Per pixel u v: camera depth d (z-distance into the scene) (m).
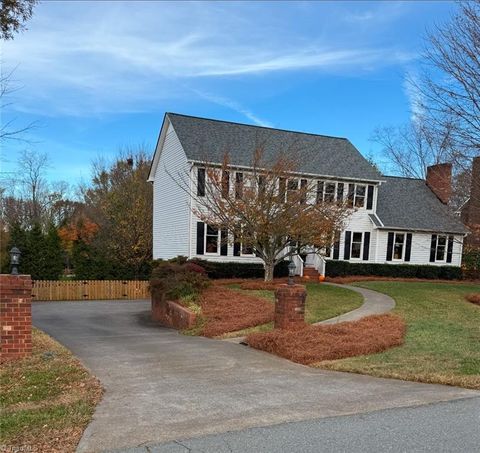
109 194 33.72
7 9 9.14
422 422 4.30
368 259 25.94
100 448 3.63
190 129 22.72
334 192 20.50
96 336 11.06
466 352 7.55
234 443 3.75
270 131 25.12
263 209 16.47
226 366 6.92
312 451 3.61
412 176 35.50
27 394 5.20
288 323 9.05
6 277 7.08
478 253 27.48
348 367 6.65
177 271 15.66
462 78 13.66
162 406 4.77
